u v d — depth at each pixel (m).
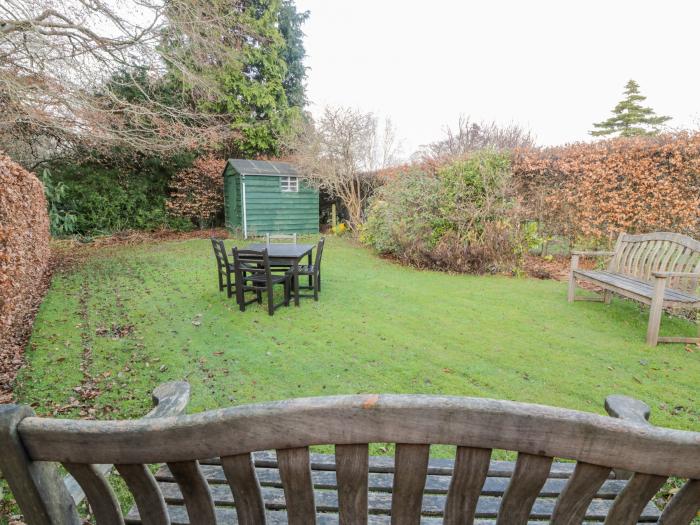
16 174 4.77
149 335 4.16
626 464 0.68
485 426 0.68
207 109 16.56
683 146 6.00
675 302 3.73
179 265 7.97
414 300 5.49
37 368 3.35
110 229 12.79
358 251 9.77
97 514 0.87
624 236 5.04
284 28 19.59
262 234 12.93
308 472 0.76
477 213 7.39
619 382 3.13
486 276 7.03
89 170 12.66
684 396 2.91
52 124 7.47
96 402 2.82
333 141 12.52
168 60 7.93
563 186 7.75
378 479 1.59
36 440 0.75
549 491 1.51
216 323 4.56
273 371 3.35
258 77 18.53
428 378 3.22
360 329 4.37
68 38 7.11
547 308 5.09
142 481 0.81
